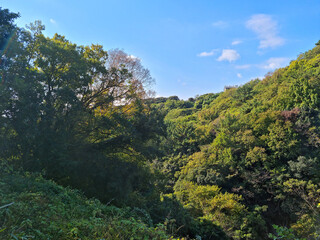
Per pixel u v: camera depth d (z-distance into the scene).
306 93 36.94
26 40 12.74
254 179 29.44
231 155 32.94
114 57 19.19
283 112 35.53
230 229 20.14
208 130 46.41
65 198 6.89
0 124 10.63
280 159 31.39
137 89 18.75
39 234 3.26
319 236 3.75
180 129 47.62
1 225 3.33
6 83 10.25
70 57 13.83
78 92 14.74
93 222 4.38
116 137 14.52
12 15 11.16
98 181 12.66
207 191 24.38
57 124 12.96
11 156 11.10
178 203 14.45
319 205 3.43
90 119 13.93
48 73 13.47
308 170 26.58
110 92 18.02
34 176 8.15
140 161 15.88
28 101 10.81
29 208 4.38
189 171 36.78
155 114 16.25
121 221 4.43
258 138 35.09
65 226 3.95
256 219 23.09
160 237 4.57
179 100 116.50
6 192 5.35
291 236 3.23
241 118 42.81
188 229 13.77
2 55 10.38
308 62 51.59
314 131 30.78
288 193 26.69
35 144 11.56
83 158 12.90
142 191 15.58
